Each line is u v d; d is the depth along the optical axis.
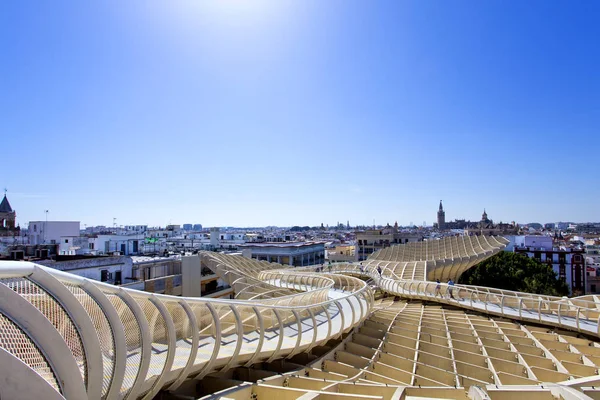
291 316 18.47
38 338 5.86
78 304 6.92
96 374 7.07
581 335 20.02
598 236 170.00
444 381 14.11
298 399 10.20
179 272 45.16
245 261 50.00
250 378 14.10
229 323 14.74
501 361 15.43
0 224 71.00
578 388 8.63
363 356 17.72
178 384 10.65
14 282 6.12
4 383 5.19
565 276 92.38
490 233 183.00
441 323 22.14
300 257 84.62
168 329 9.66
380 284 37.16
